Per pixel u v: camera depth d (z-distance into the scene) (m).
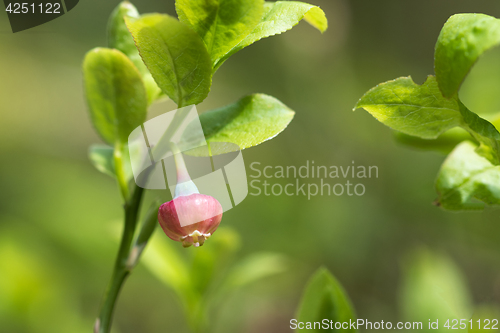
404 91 0.11
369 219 0.42
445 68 0.11
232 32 0.11
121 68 0.12
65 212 0.38
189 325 0.16
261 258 0.17
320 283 0.12
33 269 0.23
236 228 0.40
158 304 0.35
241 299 0.33
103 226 0.38
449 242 0.38
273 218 0.40
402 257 0.40
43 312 0.22
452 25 0.11
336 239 0.40
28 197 0.40
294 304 0.36
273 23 0.12
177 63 0.11
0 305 0.21
